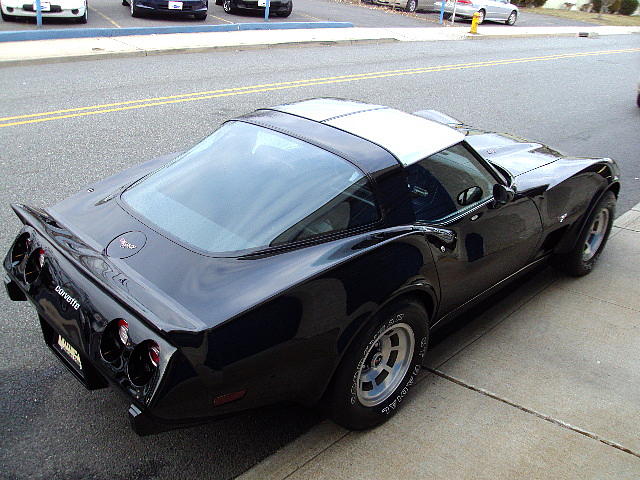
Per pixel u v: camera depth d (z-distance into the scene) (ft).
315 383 9.47
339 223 9.87
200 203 10.16
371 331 9.76
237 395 8.54
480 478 9.86
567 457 10.43
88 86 33.81
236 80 37.73
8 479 9.32
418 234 10.55
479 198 12.26
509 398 11.82
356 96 35.81
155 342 7.98
